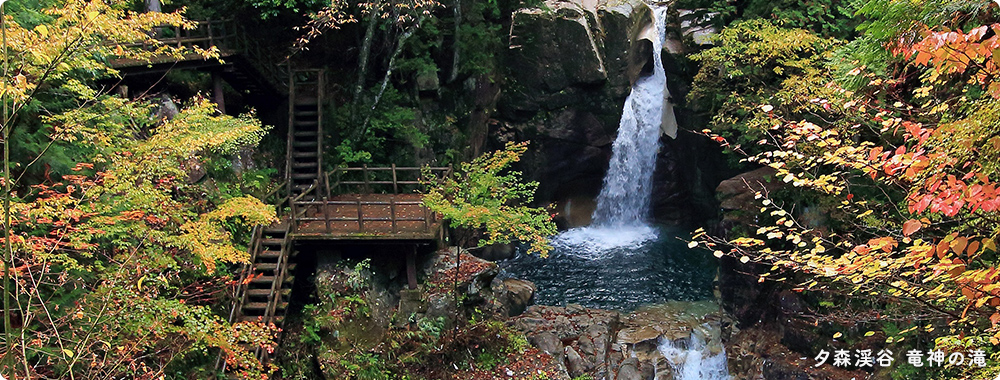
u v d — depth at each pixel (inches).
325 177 589.0
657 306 634.2
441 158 693.3
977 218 231.8
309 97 665.6
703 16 738.2
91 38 258.8
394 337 474.0
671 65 751.1
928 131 203.3
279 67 669.9
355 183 610.5
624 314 617.0
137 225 297.0
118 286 270.2
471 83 705.6
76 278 319.6
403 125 652.1
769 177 552.4
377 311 490.9
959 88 290.7
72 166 329.4
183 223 331.0
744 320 566.9
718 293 653.9
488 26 721.6
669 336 565.3
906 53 226.7
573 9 737.0
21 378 254.4
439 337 479.8
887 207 375.2
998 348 274.5
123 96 448.8
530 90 758.5
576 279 697.6
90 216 283.0
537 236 470.3
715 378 535.2
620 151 809.5
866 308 457.4
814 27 619.2
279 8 653.3
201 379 374.0
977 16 239.6
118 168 283.4
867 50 328.8
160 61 477.4
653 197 827.4
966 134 190.2
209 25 533.6
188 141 304.3
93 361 265.4
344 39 680.4
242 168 549.6
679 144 789.9
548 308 599.2
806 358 493.4
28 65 241.8
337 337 467.2
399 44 615.8
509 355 500.4
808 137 246.2
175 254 357.1
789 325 508.1
